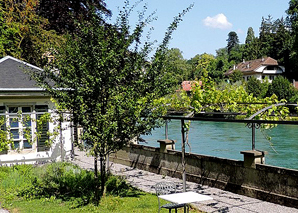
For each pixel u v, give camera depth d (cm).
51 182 995
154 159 1249
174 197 641
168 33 830
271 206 816
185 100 1042
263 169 867
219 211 776
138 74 824
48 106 1373
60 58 816
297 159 1712
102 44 761
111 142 781
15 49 1858
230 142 2272
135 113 768
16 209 762
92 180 980
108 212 743
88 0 1894
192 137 2550
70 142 1460
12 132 1318
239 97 1039
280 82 4516
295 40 6206
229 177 970
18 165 1245
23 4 1917
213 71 8100
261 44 9544
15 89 1290
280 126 3128
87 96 776
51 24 2020
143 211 747
